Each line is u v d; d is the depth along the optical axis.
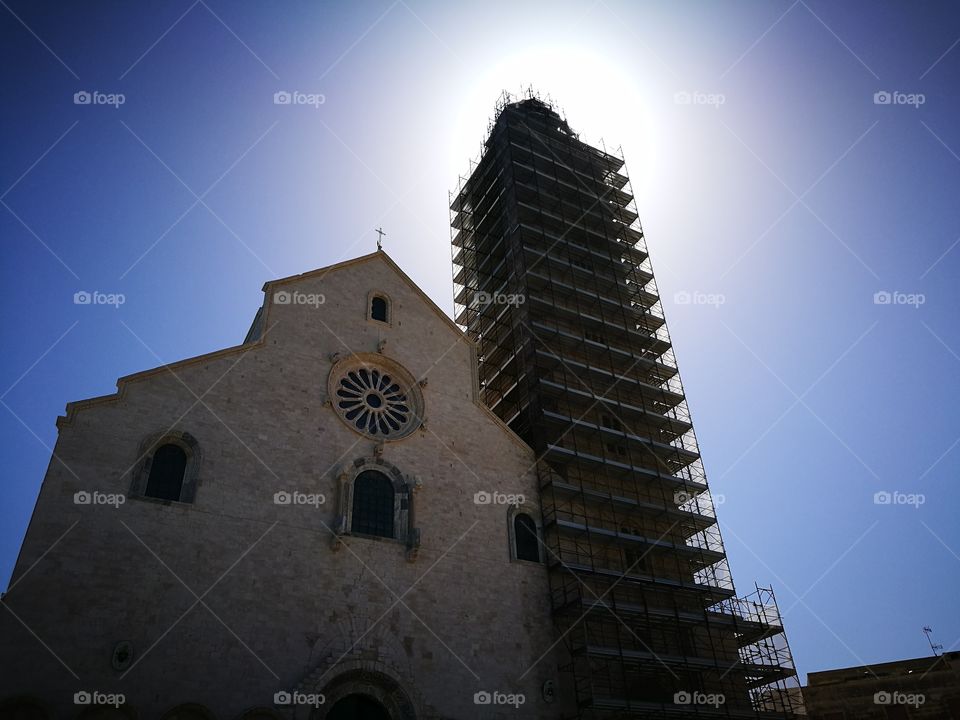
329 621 32.66
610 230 64.94
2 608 26.67
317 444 37.38
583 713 37.00
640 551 45.88
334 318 42.62
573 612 39.22
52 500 29.41
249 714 29.03
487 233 62.97
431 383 43.94
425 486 39.47
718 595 45.00
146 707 27.39
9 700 25.31
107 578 28.97
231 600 30.98
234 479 34.00
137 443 32.53
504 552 40.12
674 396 55.44
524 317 52.78
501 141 65.94
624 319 59.03
